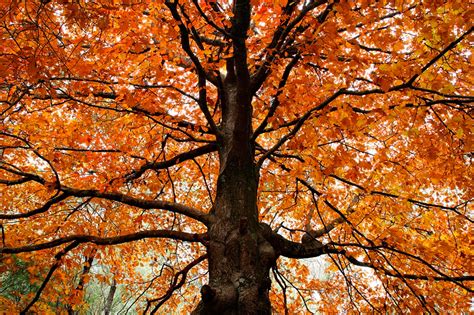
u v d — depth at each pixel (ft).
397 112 12.30
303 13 11.02
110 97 16.47
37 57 10.08
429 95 13.79
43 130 16.98
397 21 10.89
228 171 14.44
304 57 11.12
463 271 16.49
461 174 15.07
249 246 12.42
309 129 12.56
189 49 11.30
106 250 23.90
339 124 12.10
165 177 21.74
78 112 17.31
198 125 16.19
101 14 9.34
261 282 11.76
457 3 9.96
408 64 11.34
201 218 14.38
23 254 20.61
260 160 14.98
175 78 14.78
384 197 18.16
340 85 13.51
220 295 10.93
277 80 13.41
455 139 14.07
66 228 21.13
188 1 12.38
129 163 18.51
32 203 25.07
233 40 10.21
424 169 17.02
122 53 13.21
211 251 12.82
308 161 14.06
